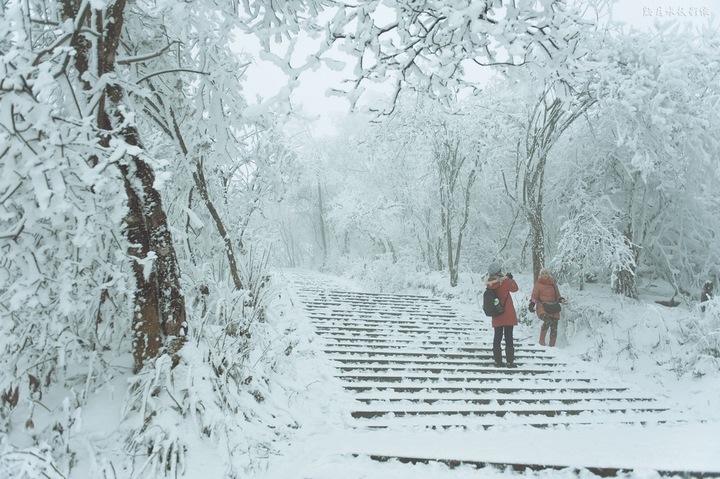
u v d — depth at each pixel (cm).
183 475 316
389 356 691
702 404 593
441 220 1420
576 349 843
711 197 1009
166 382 357
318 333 751
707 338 694
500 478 295
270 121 630
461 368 666
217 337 434
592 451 337
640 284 1184
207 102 509
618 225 1124
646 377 703
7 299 298
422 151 1353
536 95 944
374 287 1429
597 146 1077
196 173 541
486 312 704
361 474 300
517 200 1091
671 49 862
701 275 1065
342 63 368
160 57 493
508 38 359
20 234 290
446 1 358
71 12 351
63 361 318
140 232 371
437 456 320
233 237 625
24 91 252
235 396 396
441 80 428
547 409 541
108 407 346
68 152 271
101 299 379
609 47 886
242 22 420
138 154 291
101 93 337
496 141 1161
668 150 859
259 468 338
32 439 308
